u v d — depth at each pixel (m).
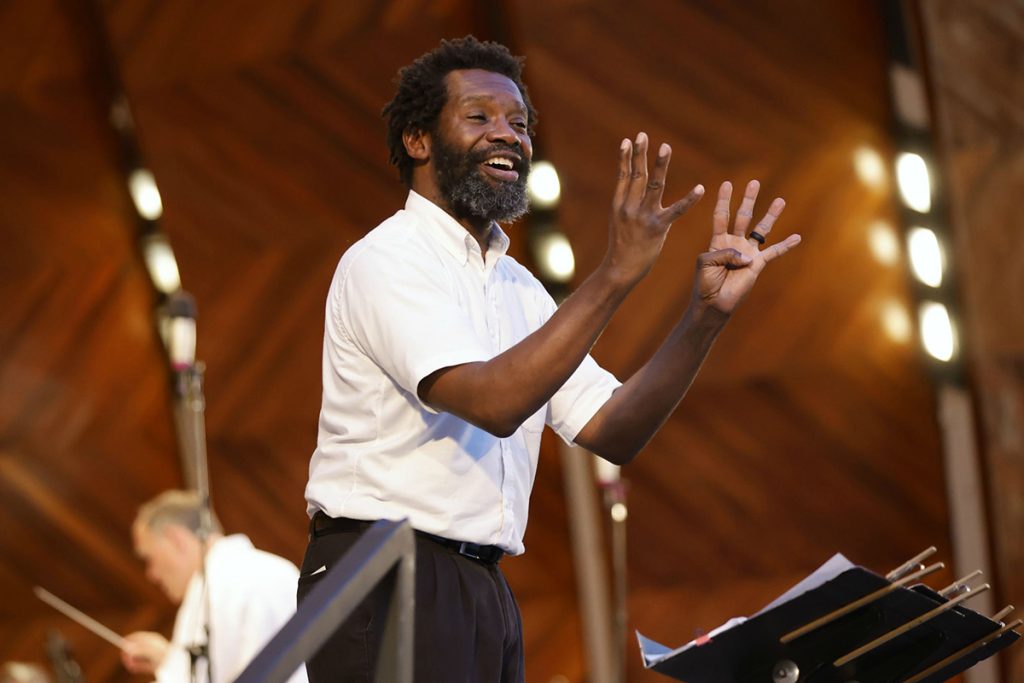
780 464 19.80
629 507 20.39
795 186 18.86
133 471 22.22
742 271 6.73
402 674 4.43
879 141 18.47
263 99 20.09
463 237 6.69
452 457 6.39
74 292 21.83
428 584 6.24
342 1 19.58
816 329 19.30
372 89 19.83
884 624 6.04
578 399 7.14
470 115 6.73
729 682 6.25
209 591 12.23
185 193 20.66
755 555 20.09
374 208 20.36
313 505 6.56
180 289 21.02
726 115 18.81
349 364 6.48
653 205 5.70
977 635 6.23
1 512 22.44
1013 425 18.16
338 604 4.09
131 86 20.23
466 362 6.00
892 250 18.80
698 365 6.90
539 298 7.33
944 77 17.39
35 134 21.30
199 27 19.94
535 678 21.23
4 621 22.62
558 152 19.23
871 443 19.44
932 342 18.91
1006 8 17.02
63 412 22.12
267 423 21.42
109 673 22.44
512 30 19.00
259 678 3.80
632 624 20.62
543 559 21.14
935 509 19.34
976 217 17.78
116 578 22.47
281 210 20.53
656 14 18.58
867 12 18.08
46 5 20.59
